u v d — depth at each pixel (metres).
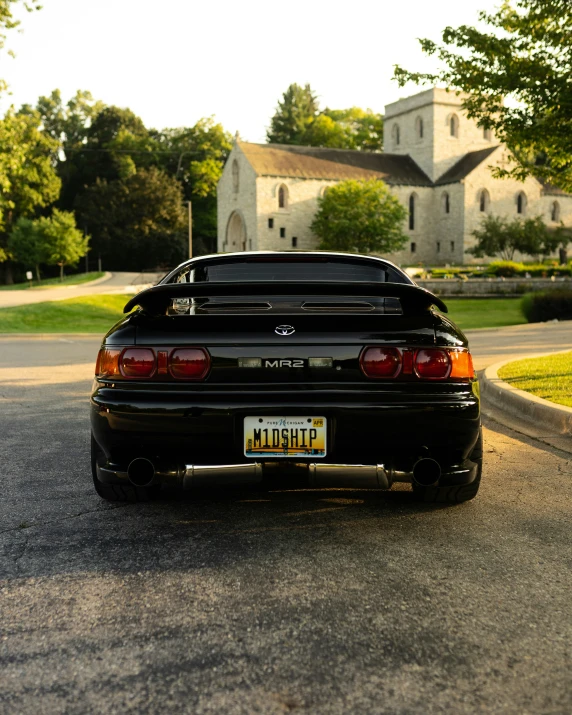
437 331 3.29
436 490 3.80
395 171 81.69
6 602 2.70
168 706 2.00
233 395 3.18
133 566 3.05
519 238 74.50
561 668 2.20
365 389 3.21
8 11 23.28
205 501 4.02
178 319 3.26
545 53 9.70
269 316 3.24
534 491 4.23
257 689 2.08
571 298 24.30
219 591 2.79
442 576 2.93
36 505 3.96
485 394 7.99
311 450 3.20
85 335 18.89
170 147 104.19
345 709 1.98
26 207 41.31
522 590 2.79
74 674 2.17
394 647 2.33
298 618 2.55
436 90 80.69
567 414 5.93
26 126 26.27
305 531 3.50
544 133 9.79
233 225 81.12
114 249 86.25
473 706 1.99
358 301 3.77
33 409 7.16
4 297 35.94
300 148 80.56
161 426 3.18
